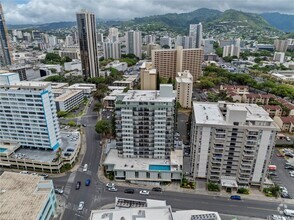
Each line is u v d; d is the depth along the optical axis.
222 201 104.81
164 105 112.06
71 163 129.75
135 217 67.88
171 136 120.00
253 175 109.69
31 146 137.50
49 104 130.25
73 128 178.00
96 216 68.19
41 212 82.44
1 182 95.31
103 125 158.38
